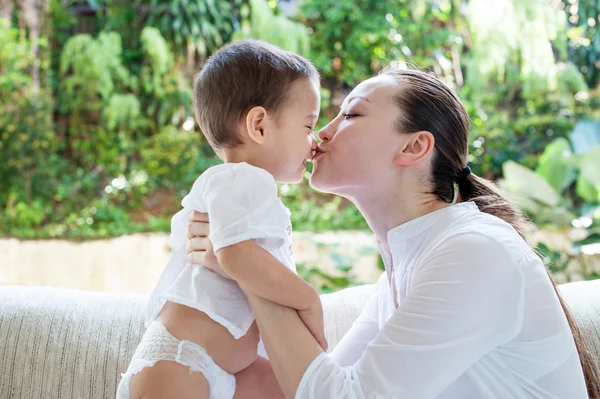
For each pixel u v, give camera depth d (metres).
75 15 7.15
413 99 1.22
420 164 1.24
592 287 1.64
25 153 6.17
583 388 1.14
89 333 1.55
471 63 6.18
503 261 1.05
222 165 1.17
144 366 1.09
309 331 1.08
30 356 1.52
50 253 5.21
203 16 6.75
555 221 3.60
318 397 1.03
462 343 1.03
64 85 6.70
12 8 6.69
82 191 6.38
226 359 1.15
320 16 6.88
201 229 1.17
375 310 1.39
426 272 1.08
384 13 6.68
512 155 5.81
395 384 1.01
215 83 1.21
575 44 6.23
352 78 6.69
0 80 6.18
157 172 6.44
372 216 1.30
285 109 1.19
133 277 4.71
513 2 6.01
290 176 1.24
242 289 1.13
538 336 1.08
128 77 6.75
